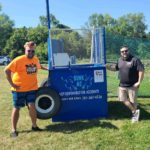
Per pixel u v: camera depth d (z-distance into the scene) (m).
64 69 4.43
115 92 6.23
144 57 6.42
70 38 4.57
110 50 6.18
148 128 4.04
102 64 4.52
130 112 4.77
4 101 5.79
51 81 4.43
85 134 3.93
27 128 4.19
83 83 4.48
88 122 4.36
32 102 4.04
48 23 4.66
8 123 4.41
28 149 3.58
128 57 4.34
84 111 4.50
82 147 3.58
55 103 4.31
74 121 4.43
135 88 4.31
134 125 4.17
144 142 3.64
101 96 4.52
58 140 3.78
